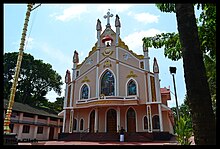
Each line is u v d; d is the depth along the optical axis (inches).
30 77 1579.7
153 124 901.8
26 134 1101.7
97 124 948.6
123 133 804.6
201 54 160.4
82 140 866.8
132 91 979.9
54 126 1328.7
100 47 1135.0
